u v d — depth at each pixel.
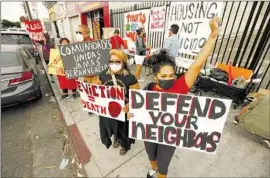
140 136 1.81
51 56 3.77
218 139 1.56
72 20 14.41
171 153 1.80
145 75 5.82
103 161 2.52
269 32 3.39
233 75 3.81
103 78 2.14
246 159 2.44
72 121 3.52
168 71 1.44
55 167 2.60
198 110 1.51
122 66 1.96
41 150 2.95
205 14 3.34
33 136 3.31
